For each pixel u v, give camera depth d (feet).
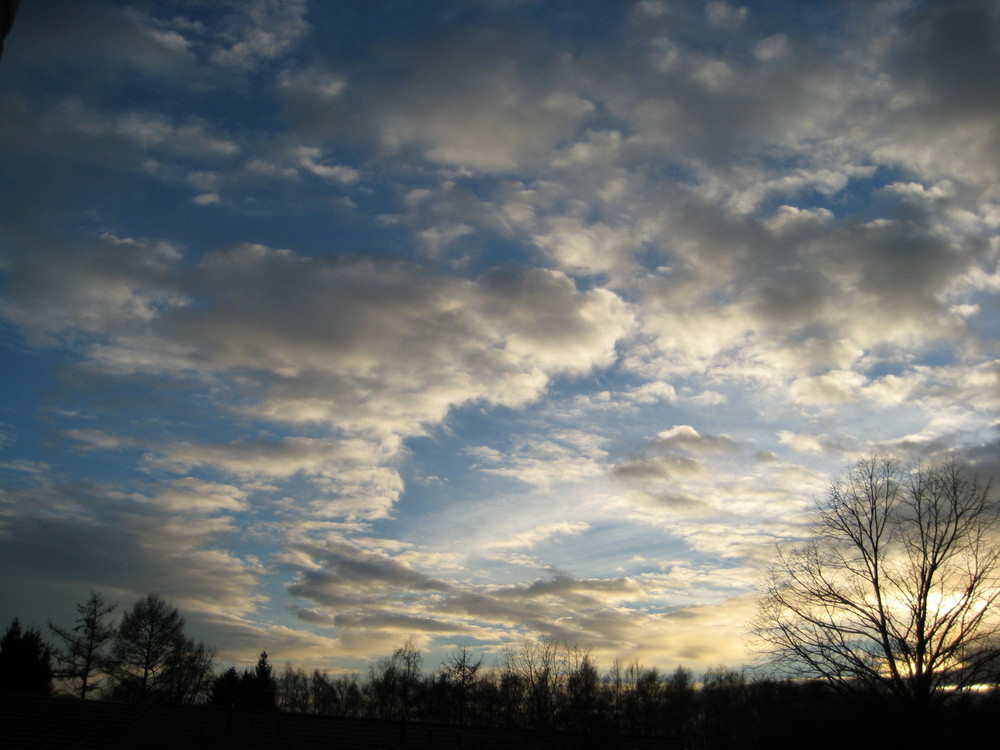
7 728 125.18
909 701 89.66
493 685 203.62
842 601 98.99
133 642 228.02
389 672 262.67
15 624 226.38
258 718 134.00
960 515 97.76
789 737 97.81
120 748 122.93
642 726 232.32
